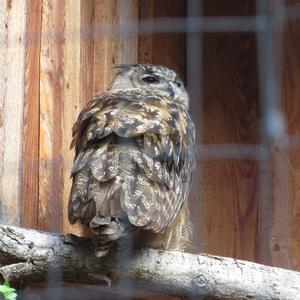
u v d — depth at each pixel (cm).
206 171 1155
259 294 728
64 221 907
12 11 847
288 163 1135
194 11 1044
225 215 1144
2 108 818
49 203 888
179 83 999
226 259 740
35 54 882
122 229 662
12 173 829
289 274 734
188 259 735
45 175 884
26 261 725
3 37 828
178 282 731
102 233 654
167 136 775
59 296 833
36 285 817
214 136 1166
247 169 1152
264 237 1123
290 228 1118
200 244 1102
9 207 822
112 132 745
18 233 730
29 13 876
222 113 1174
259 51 1146
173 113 826
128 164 715
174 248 829
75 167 732
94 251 719
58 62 928
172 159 769
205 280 729
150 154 735
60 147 918
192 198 1111
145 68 995
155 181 718
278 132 1136
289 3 1162
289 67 1154
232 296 730
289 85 1152
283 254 1112
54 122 910
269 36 1146
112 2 1073
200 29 1055
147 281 731
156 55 1166
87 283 746
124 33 1098
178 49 1206
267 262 1116
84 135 779
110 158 717
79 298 844
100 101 828
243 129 1166
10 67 836
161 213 707
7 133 825
